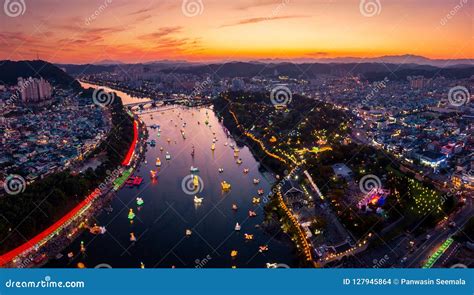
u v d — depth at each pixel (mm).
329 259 184875
